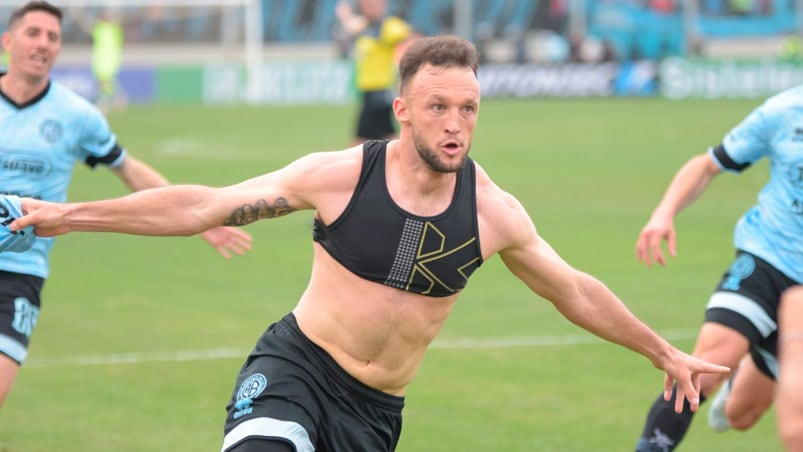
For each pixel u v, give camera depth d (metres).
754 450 13.95
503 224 9.11
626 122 57.16
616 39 75.94
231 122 60.44
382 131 35.78
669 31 76.00
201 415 15.13
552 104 69.44
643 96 73.12
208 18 83.38
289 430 8.91
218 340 18.94
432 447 13.77
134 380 16.70
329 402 9.26
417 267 8.98
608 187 36.53
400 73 8.77
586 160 43.50
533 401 15.68
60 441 14.02
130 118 63.22
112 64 68.00
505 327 19.86
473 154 45.62
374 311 9.09
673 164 42.09
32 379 16.77
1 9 71.75
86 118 12.95
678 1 77.12
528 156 44.91
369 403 9.38
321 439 9.27
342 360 9.25
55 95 12.77
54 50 12.51
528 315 20.73
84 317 20.56
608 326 9.52
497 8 80.31
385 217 8.92
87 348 18.48
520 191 35.72
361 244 8.98
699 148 46.66
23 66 12.45
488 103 71.31
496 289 22.95
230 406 9.30
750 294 11.82
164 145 49.28
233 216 8.94
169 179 37.88
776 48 81.69
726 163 12.48
